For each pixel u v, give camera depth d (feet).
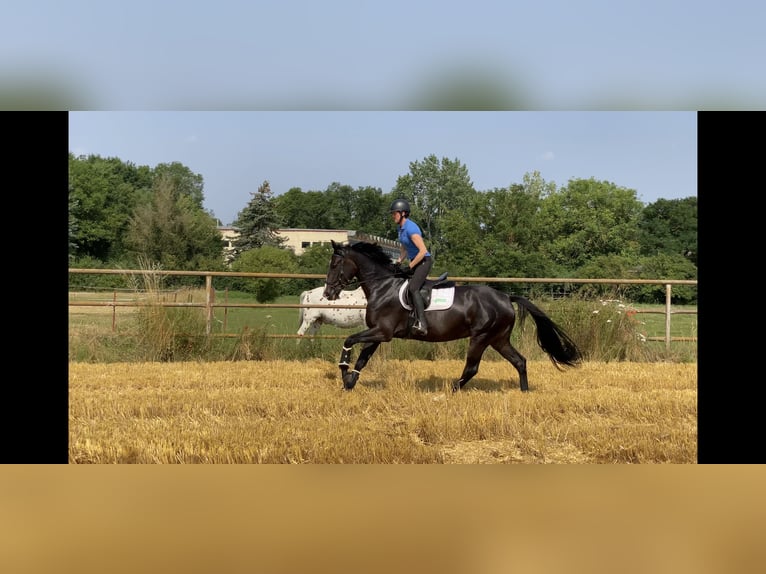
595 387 29.04
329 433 19.43
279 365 35.58
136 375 31.14
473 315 26.45
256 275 41.32
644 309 46.19
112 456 17.48
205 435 19.04
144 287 40.24
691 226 153.99
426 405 23.38
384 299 26.48
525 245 117.50
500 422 20.75
